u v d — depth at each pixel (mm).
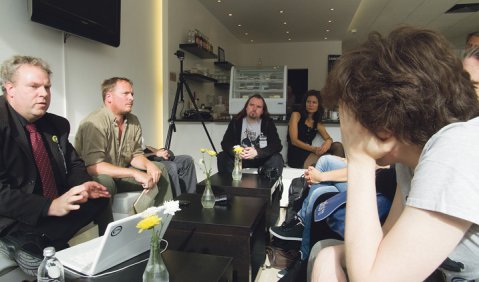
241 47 8047
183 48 4750
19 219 1329
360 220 595
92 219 1546
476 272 595
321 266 769
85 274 1055
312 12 5645
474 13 6043
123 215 2176
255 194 2318
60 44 2689
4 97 1525
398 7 5754
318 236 1556
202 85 5758
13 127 1475
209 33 5797
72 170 1781
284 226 2125
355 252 576
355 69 592
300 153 3697
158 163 2570
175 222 1618
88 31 2818
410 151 615
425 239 506
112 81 2375
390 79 552
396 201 803
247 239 1549
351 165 632
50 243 1365
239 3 5281
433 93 543
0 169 1383
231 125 3398
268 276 1918
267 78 4797
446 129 545
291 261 1972
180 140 4305
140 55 3908
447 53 567
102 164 2186
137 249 1168
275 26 6562
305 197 2148
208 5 5406
